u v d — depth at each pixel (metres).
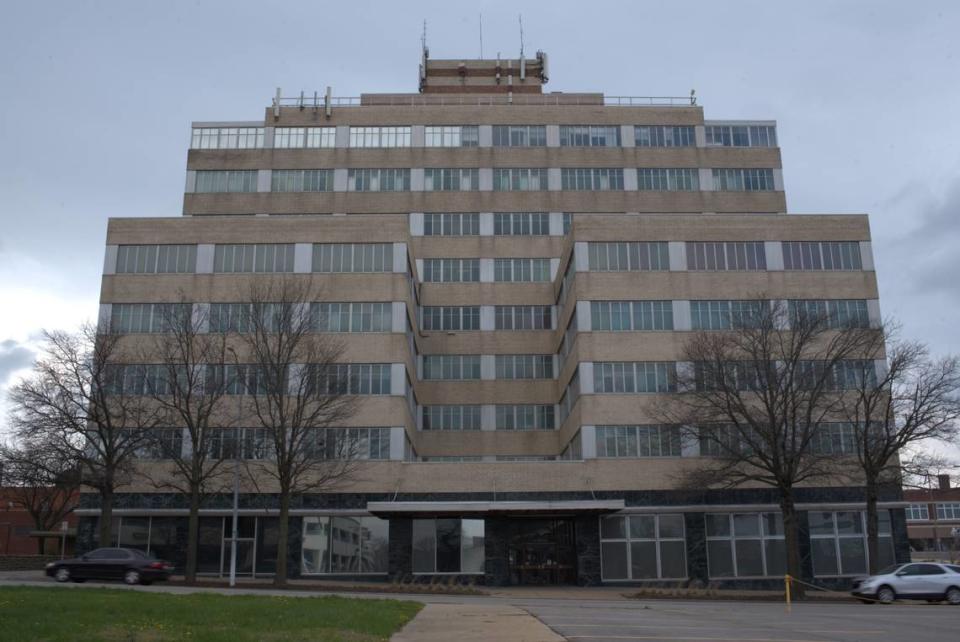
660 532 48.69
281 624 18.20
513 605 29.31
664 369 51.03
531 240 65.25
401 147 66.94
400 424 50.78
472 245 65.06
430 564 48.06
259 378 47.78
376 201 65.62
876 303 52.34
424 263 64.69
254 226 54.34
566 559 49.94
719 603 35.47
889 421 44.19
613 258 52.59
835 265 52.97
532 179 66.56
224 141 66.75
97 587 30.70
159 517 50.28
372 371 51.75
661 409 49.09
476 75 81.81
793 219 53.47
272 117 67.25
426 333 63.19
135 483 50.06
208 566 49.50
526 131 67.69
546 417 62.09
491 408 62.00
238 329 49.59
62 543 72.69
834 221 53.56
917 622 23.97
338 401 47.75
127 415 46.88
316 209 65.25
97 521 50.22
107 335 45.88
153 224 54.41
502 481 49.56
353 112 67.44
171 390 45.53
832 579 48.06
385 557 49.06
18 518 80.38
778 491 48.69
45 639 14.57
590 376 50.88
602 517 48.78
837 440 48.56
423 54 82.94
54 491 73.19
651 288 52.19
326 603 24.67
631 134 67.62
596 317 51.75
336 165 66.31
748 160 67.38
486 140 67.25
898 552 48.44
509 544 50.09
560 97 73.88
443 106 67.88
